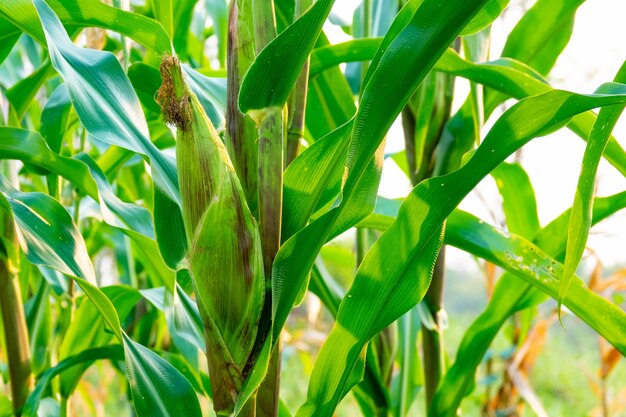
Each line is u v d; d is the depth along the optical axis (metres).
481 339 1.28
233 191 0.88
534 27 1.36
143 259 1.36
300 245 0.87
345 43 1.18
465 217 1.14
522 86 1.16
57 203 0.96
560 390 5.38
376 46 1.18
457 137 1.34
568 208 1.22
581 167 0.91
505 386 2.14
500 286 1.27
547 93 0.88
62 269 0.91
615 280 1.88
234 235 0.88
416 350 1.50
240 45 0.90
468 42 1.29
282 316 0.89
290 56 0.86
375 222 1.18
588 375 2.44
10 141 1.05
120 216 1.10
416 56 0.86
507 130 0.90
